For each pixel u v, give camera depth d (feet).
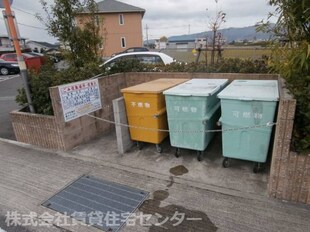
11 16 13.41
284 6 8.16
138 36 93.50
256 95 9.75
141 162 12.09
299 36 8.54
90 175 11.17
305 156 7.94
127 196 9.49
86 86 14.46
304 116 8.03
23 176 11.36
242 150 10.52
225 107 10.32
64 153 13.50
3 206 9.24
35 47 146.72
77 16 18.45
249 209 8.39
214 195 9.25
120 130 12.76
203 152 12.29
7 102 27.68
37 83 14.32
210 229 7.65
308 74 8.82
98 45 19.80
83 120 14.56
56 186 10.42
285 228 7.50
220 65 16.81
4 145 15.01
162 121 12.78
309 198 8.34
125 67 18.97
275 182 8.66
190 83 13.28
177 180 10.36
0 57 54.90
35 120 14.01
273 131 10.34
